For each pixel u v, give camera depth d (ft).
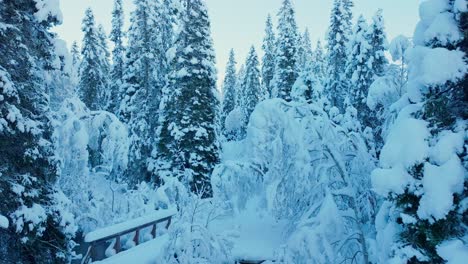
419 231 20.16
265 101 34.65
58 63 37.58
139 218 40.86
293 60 111.75
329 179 33.81
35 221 30.83
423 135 20.01
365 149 34.83
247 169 37.58
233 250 34.09
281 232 36.58
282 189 32.91
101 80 117.60
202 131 72.33
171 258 32.99
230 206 39.24
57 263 34.81
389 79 36.78
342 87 102.06
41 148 33.58
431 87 20.56
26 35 34.17
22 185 31.53
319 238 29.50
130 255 35.78
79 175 42.78
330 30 111.24
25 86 33.30
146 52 87.71
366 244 29.96
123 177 79.71
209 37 78.07
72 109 43.06
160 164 75.41
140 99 86.74
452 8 20.74
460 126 19.92
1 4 31.76
